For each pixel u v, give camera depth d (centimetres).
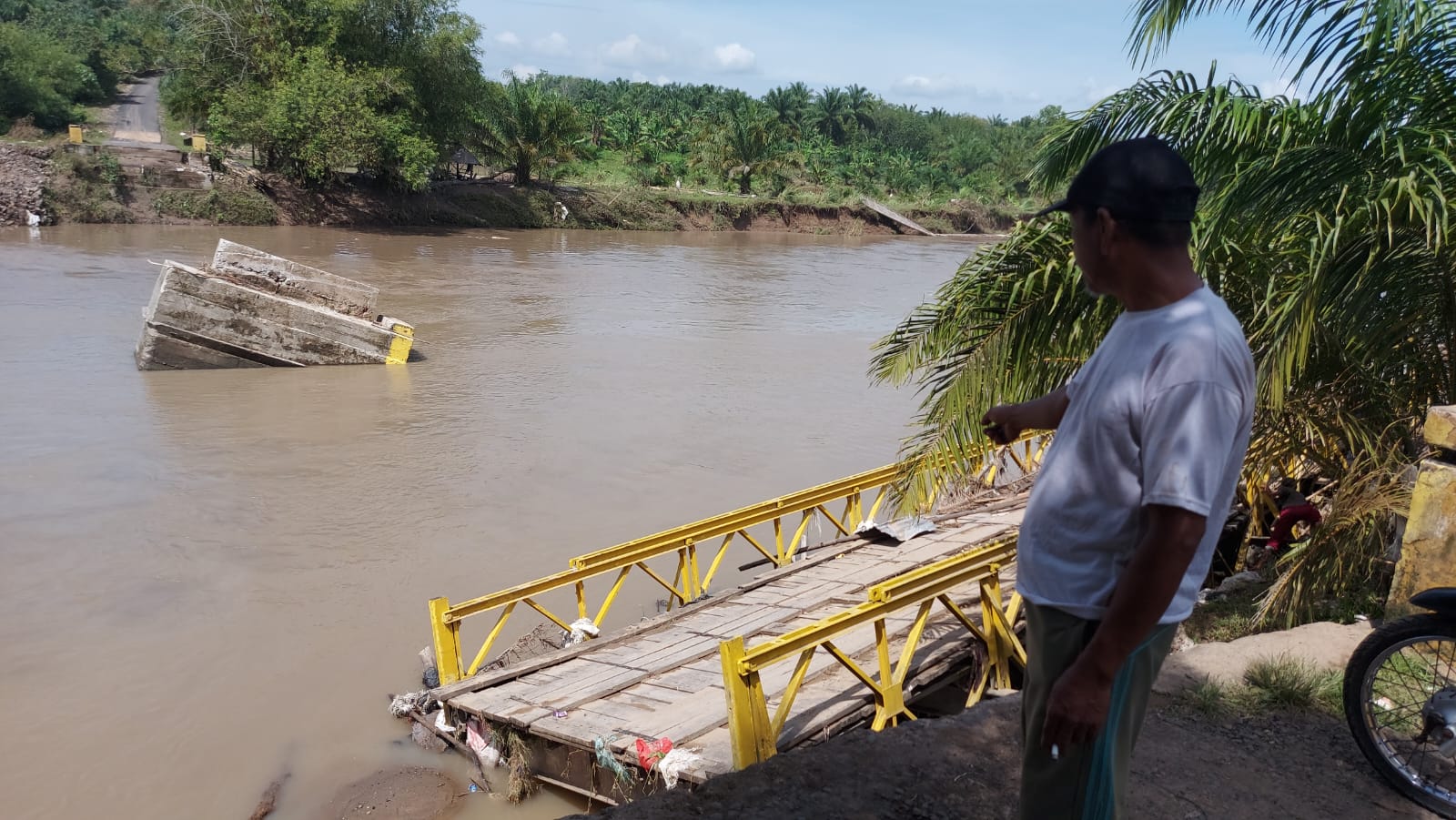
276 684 911
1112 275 222
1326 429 722
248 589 1113
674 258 5169
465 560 1217
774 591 1019
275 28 5072
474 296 3434
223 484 1452
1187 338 206
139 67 8994
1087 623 227
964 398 784
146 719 846
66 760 782
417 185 5188
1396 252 612
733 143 8425
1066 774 241
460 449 1677
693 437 1814
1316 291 570
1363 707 375
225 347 2189
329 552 1226
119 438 1652
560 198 6500
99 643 974
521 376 2270
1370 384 707
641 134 9212
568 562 1221
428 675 924
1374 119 622
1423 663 410
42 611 1036
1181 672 459
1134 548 220
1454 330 653
